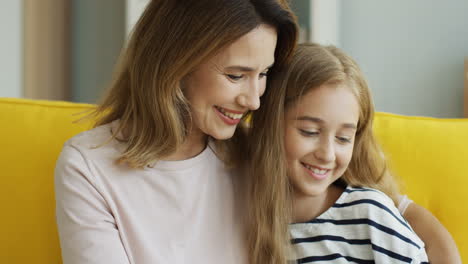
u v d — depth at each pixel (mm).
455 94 2385
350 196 1011
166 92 867
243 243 977
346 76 970
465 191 1157
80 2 2611
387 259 933
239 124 1068
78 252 829
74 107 1131
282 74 981
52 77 2520
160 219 901
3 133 1064
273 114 989
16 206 1047
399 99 2455
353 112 965
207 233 933
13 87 2277
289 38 910
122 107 968
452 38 2367
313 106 946
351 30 2459
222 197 974
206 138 988
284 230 994
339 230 984
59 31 2547
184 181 924
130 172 897
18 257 1042
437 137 1191
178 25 851
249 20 808
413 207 1067
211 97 846
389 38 2432
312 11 2291
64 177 866
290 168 996
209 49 817
